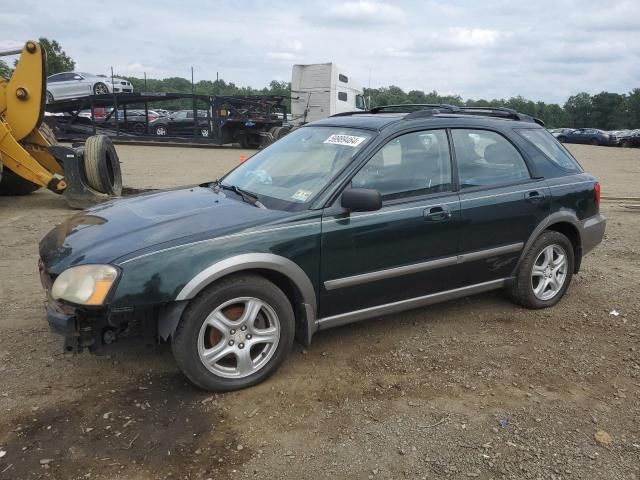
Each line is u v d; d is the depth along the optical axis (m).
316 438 2.92
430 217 3.89
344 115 4.70
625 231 7.85
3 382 3.38
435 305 4.82
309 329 3.55
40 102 9.36
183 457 2.73
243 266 3.18
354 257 3.62
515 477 2.66
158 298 3.00
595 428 3.07
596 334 4.32
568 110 105.69
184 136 22.98
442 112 4.45
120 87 27.38
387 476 2.64
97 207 4.04
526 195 4.42
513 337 4.22
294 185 3.77
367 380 3.52
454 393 3.40
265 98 23.81
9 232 7.28
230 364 3.38
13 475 2.56
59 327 3.04
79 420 3.00
